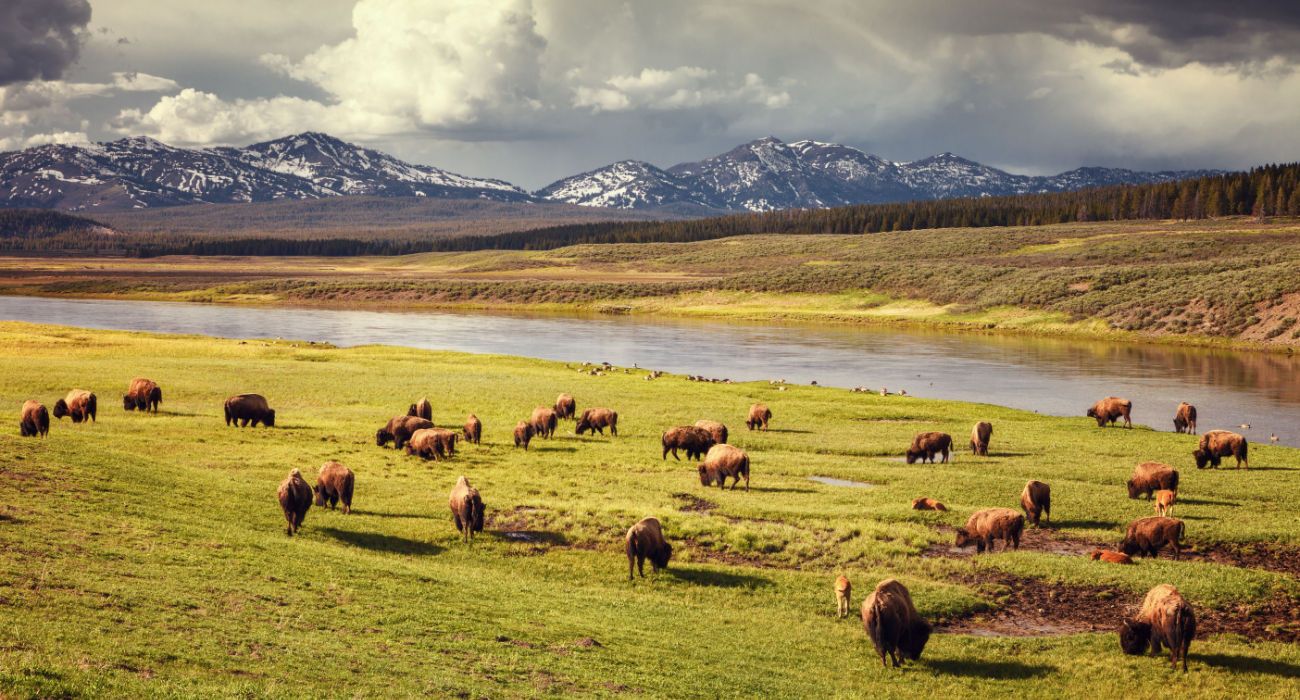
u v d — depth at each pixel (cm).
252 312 15588
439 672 1594
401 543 2595
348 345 10419
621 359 9362
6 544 1916
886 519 3095
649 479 3650
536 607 2091
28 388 5266
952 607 2252
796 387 6906
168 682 1348
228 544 2244
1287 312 10581
